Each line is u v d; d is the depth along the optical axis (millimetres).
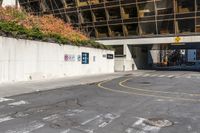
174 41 49594
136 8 51531
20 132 7957
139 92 17609
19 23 25125
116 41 54562
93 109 11555
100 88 19641
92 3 55000
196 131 8438
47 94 15969
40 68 24891
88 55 33938
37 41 24391
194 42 48531
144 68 62625
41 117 9875
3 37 20594
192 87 21344
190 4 47625
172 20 49312
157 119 9945
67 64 29328
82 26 57250
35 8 60531
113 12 54000
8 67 21125
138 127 8781
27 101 13297
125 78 30562
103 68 38469
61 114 10438
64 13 58281
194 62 99312
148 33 52031
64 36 30797
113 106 12352
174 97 15586
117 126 8852
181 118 10180
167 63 80625
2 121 9203
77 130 8273
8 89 17250
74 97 14906
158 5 49844
